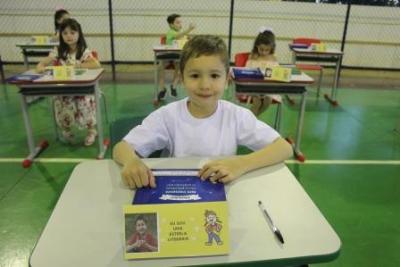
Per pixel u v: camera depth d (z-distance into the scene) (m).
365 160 2.92
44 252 0.68
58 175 2.52
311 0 6.46
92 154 2.89
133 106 4.24
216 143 1.24
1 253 1.72
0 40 6.20
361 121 3.92
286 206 0.86
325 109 4.32
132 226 0.67
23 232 1.88
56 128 3.15
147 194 0.84
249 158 1.06
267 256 0.68
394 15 6.50
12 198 2.21
